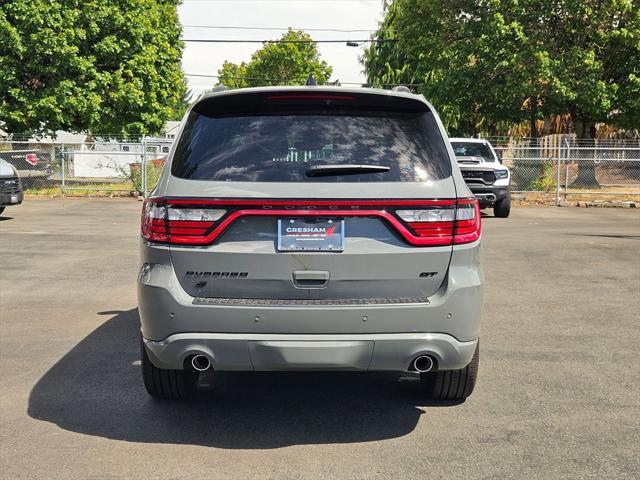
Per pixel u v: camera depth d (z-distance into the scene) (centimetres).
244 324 386
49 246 1209
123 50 2717
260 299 393
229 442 413
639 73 2745
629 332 670
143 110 2858
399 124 422
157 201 402
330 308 384
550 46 2755
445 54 3152
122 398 486
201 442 413
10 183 1565
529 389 507
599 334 662
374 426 439
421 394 499
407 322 390
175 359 397
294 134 412
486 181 1794
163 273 397
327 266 390
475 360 456
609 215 1925
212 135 418
